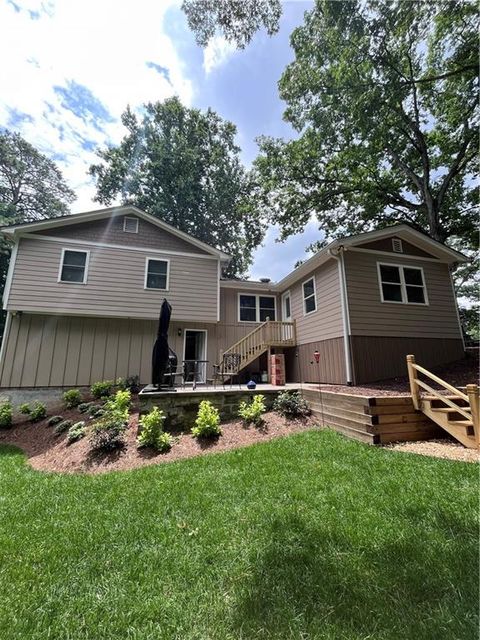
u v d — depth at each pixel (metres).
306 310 10.64
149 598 1.79
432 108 12.04
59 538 2.43
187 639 1.51
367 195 14.21
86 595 1.83
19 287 9.07
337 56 9.13
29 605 1.77
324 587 1.76
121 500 3.07
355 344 8.14
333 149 13.23
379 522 2.34
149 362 10.10
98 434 4.82
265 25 5.38
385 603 1.63
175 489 3.23
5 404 7.93
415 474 3.12
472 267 15.91
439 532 2.17
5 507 3.07
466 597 1.62
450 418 4.22
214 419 5.15
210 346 11.34
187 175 22.22
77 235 9.96
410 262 9.31
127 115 22.38
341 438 4.60
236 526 2.47
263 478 3.34
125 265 10.29
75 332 9.59
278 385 7.74
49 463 4.77
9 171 23.20
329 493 2.87
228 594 1.78
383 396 4.79
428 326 9.01
